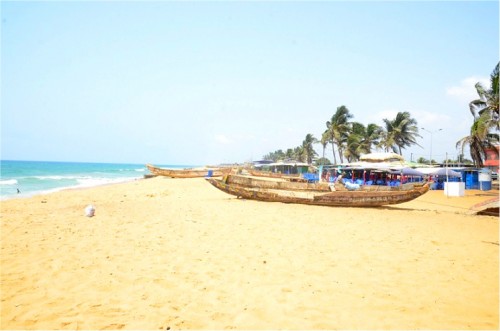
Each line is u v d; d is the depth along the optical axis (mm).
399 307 4809
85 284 5574
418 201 24016
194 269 6426
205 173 47375
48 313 4500
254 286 5598
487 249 8398
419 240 9328
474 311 4684
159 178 45688
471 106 36562
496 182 46875
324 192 18453
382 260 7188
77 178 50531
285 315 4547
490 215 15289
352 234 9930
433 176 38438
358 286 5641
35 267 6375
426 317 4488
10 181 40000
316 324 4281
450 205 21359
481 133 34156
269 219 12266
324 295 5238
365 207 17250
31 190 28125
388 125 57594
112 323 4266
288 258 7234
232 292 5340
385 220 12992
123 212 13547
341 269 6539
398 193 16719
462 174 38594
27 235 9023
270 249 7980
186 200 18766
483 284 5785
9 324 4180
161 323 4289
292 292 5348
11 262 6645
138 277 5938
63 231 9633
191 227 10500
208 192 25469
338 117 61562
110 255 7246
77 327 4145
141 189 27781
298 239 9094
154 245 8188
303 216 13211
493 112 33938
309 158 94312
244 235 9492
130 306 4777
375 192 16844
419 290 5480
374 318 4457
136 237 9008
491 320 4402
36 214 12820
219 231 9977
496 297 5207
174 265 6641
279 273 6258
